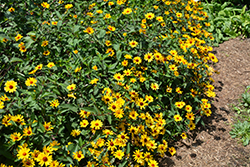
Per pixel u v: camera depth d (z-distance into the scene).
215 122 2.42
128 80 2.02
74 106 1.80
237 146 2.23
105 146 1.87
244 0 3.96
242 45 3.35
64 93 1.90
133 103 1.91
